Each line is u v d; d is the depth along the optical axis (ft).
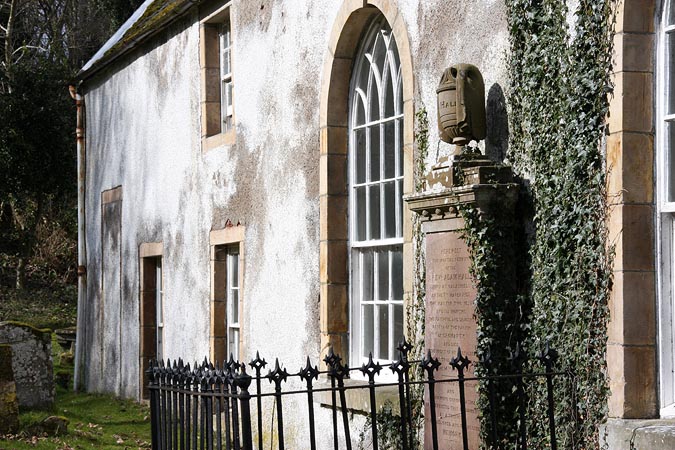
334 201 32.22
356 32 31.71
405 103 28.14
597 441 20.36
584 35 21.25
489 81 24.86
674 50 20.17
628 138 20.13
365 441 28.55
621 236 20.02
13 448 32.76
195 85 44.34
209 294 42.29
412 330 27.17
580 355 20.98
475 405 23.44
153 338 49.80
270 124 37.27
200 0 42.47
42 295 92.02
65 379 59.21
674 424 19.20
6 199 84.38
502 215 23.50
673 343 20.07
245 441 18.81
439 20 26.84
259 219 38.06
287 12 36.06
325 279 32.04
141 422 43.32
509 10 23.77
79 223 59.62
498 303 23.32
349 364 31.81
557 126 22.08
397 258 29.50
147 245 49.37
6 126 79.66
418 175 27.32
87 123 59.36
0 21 106.22
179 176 45.83
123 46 51.37
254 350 38.19
